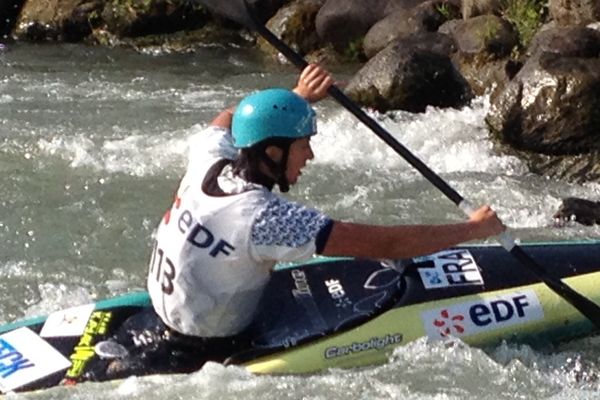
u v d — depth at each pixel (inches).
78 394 554.3
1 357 572.7
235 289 551.8
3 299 714.2
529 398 583.5
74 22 1521.9
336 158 986.7
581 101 949.2
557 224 839.1
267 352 579.5
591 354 627.5
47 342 581.6
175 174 951.6
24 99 1203.2
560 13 1200.2
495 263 641.0
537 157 969.5
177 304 557.9
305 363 582.2
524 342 622.8
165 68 1380.4
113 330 586.2
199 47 1488.7
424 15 1333.7
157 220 850.8
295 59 598.9
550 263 645.9
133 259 781.3
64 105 1178.0
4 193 898.1
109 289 733.3
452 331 609.9
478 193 907.4
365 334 596.1
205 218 537.6
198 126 1097.4
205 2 612.4
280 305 602.5
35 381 558.6
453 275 629.9
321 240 525.3
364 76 1115.3
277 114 525.3
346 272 626.2
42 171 951.6
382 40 1348.4
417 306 611.8
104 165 968.3
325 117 1077.8
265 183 537.6
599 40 1064.2
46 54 1449.3
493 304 620.7
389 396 573.6
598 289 636.1
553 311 627.5
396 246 534.9
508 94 984.9
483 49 1172.5
